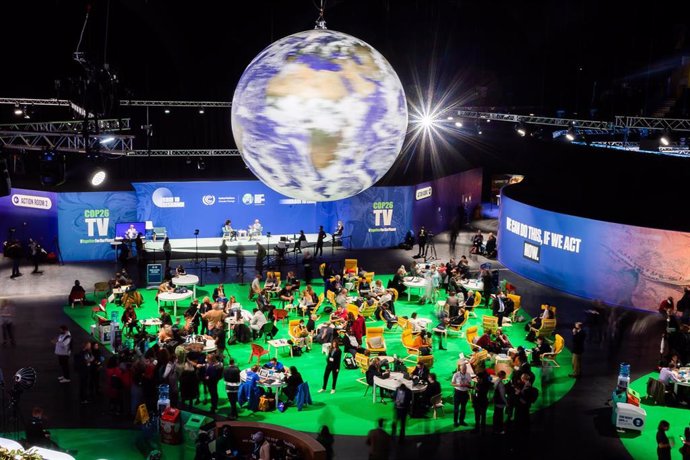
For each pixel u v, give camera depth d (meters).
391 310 24.30
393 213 35.31
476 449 15.59
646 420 17.31
